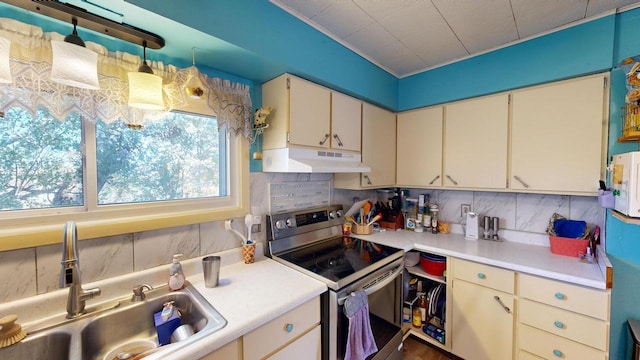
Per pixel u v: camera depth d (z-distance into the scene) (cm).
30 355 82
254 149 157
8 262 88
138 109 108
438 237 204
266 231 164
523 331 142
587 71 141
